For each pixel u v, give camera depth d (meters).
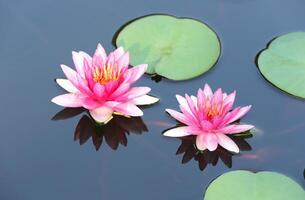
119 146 1.98
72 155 1.95
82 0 2.50
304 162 1.93
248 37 2.35
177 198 1.83
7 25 2.37
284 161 1.94
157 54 2.21
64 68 2.04
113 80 2.01
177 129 1.99
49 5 2.47
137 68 2.04
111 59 2.02
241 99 2.13
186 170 1.92
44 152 1.96
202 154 1.97
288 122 2.06
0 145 1.96
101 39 2.31
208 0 2.52
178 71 2.16
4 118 2.04
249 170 1.91
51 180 1.88
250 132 2.03
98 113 2.01
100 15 2.43
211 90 2.11
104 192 1.85
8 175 1.88
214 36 2.27
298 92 2.12
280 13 2.46
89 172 1.91
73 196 1.83
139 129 2.03
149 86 2.13
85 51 2.27
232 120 1.97
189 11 2.46
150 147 1.98
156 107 2.08
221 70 2.21
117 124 2.05
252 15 2.45
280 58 2.21
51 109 2.08
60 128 2.03
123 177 1.89
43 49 2.28
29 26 2.37
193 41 2.25
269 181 1.82
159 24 2.30
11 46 2.28
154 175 1.90
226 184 1.81
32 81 2.16
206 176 1.90
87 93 2.00
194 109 1.95
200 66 2.18
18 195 1.83
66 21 2.40
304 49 2.22
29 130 2.01
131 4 2.49
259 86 2.17
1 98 2.10
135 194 1.85
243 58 2.26
